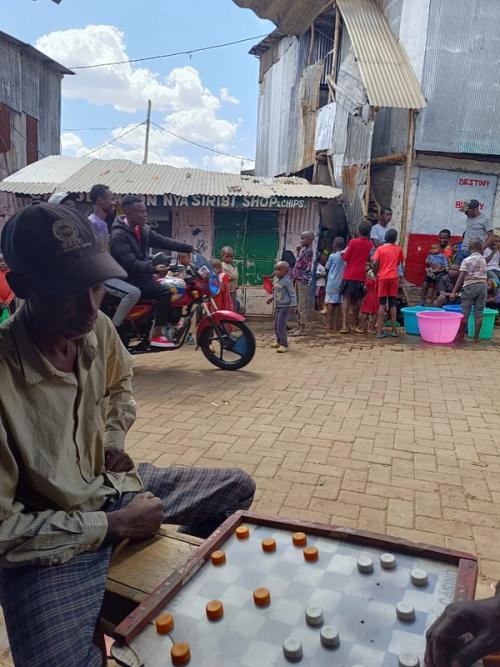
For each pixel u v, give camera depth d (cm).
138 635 123
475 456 395
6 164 1547
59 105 1891
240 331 639
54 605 141
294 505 321
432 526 300
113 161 1177
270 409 498
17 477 148
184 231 1100
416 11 1043
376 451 402
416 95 995
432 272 1017
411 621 122
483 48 1023
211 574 141
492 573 258
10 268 147
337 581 137
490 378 628
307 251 909
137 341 615
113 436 197
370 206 1171
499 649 106
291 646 114
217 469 216
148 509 171
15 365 148
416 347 812
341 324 1009
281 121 1631
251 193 1009
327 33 1380
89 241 150
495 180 1112
